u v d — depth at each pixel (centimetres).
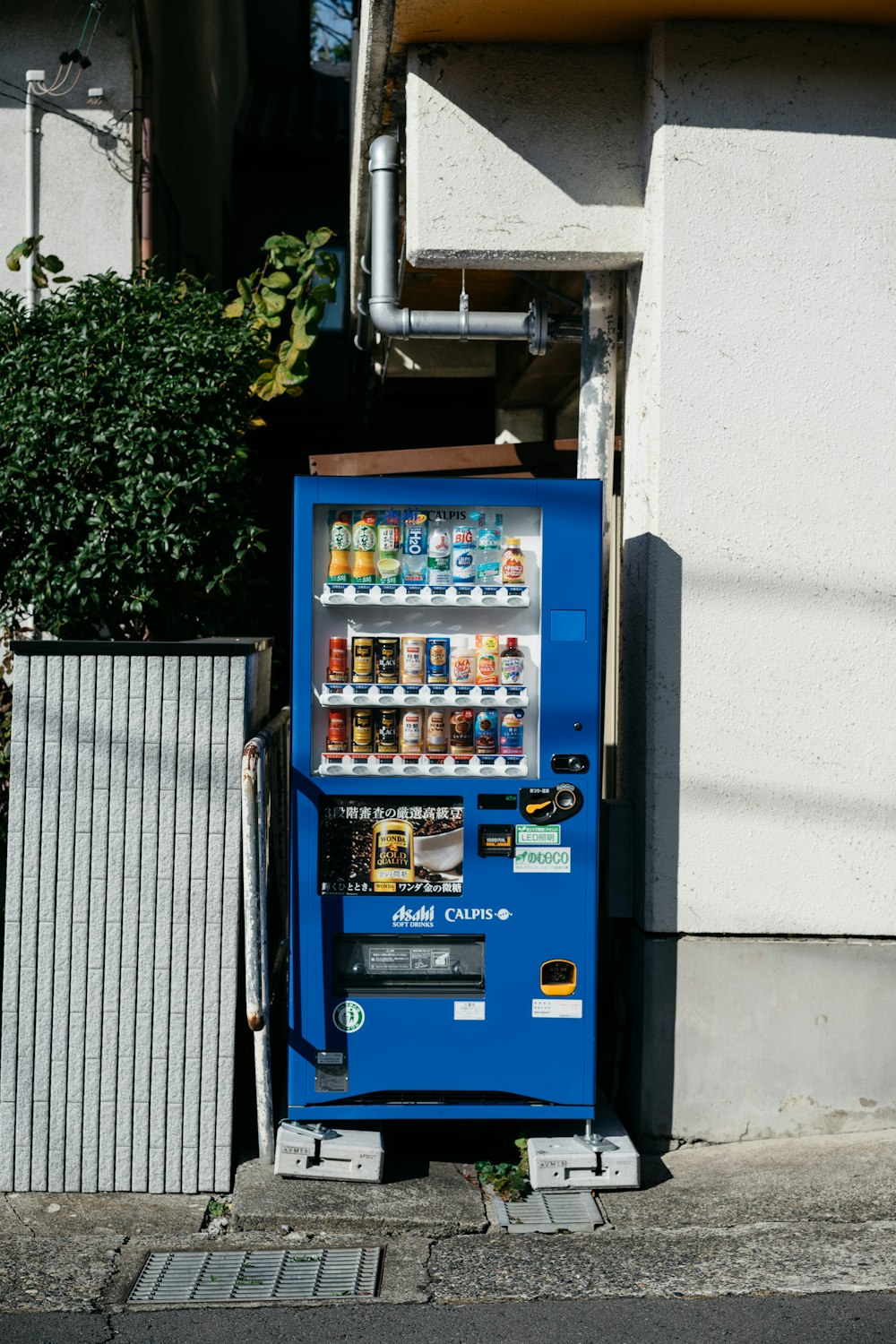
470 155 425
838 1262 334
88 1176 379
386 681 389
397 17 401
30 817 381
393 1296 318
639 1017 422
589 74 427
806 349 416
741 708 417
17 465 440
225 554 466
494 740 394
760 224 413
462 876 389
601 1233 354
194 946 381
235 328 490
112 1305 312
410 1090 388
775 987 419
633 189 428
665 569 414
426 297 680
